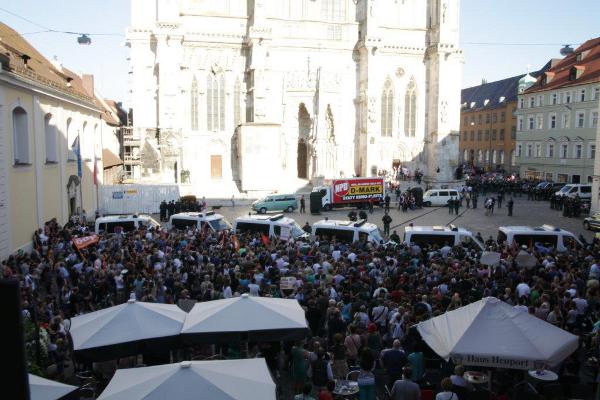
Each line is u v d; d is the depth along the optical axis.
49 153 34.50
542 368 10.73
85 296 18.75
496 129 104.50
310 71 73.00
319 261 22.77
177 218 33.44
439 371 14.64
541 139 78.38
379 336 14.59
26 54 33.81
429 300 16.94
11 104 26.88
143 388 8.83
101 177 49.97
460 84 75.38
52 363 13.73
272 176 67.50
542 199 65.88
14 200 27.34
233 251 24.50
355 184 56.59
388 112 76.62
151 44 67.12
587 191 56.19
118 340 12.15
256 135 66.75
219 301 14.13
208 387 8.81
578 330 15.18
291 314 13.48
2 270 18.80
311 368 13.15
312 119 74.12
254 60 67.31
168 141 65.75
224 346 15.90
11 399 2.57
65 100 35.94
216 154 71.31
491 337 11.20
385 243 29.83
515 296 18.42
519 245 27.11
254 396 8.75
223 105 70.81
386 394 13.73
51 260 22.31
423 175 78.38
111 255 23.41
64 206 36.47
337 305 16.41
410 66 76.38
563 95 72.69
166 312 13.52
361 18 73.81
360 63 74.56
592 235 40.41
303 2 72.38
